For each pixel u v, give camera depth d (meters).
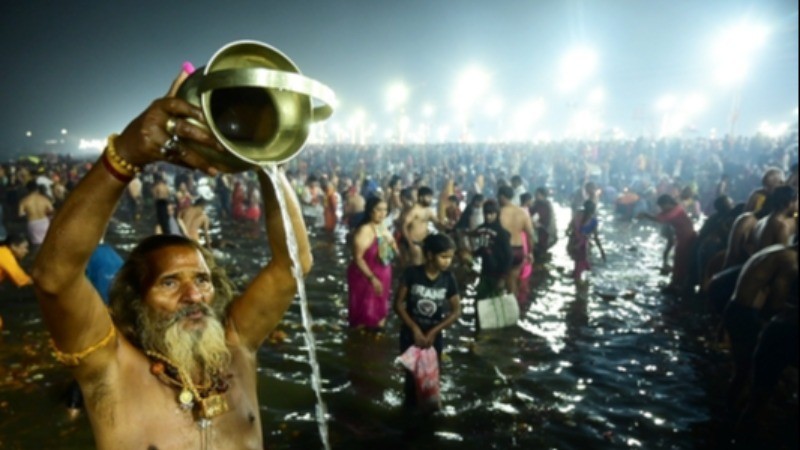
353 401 4.84
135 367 1.60
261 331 1.91
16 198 20.95
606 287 9.03
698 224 15.77
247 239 13.48
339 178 22.95
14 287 8.44
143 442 1.54
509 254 6.72
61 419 4.39
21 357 5.68
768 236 5.92
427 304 4.59
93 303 1.47
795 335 4.20
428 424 4.47
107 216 1.34
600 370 5.62
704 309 7.80
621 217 17.72
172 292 1.65
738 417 4.69
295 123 1.43
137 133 1.24
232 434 1.67
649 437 4.36
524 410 4.74
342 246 12.55
